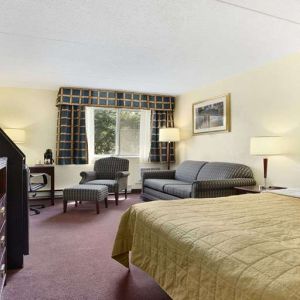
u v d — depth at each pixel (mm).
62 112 5285
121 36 2893
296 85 3355
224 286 1081
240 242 1249
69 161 5336
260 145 3346
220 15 2439
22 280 2098
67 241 2953
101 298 1868
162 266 1573
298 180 3332
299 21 2545
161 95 5980
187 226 1526
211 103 4875
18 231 2295
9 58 3596
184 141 5762
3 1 2229
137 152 6062
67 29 2729
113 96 5598
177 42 3051
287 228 1475
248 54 3428
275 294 894
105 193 4438
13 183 2279
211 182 3443
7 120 5168
